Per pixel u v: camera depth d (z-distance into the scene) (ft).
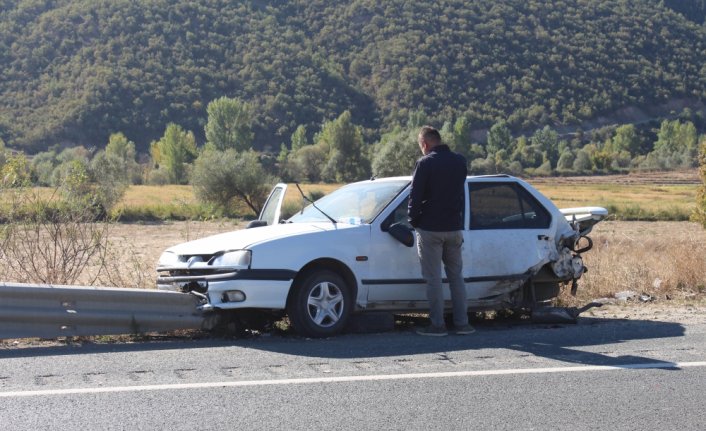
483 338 26.02
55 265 34.17
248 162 182.50
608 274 42.34
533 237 30.04
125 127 572.10
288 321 29.78
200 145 574.15
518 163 483.10
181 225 141.90
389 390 18.95
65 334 24.79
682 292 40.91
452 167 26.63
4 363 21.38
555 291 31.78
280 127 636.89
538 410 17.49
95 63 629.10
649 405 17.97
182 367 21.02
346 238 26.94
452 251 27.04
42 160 269.85
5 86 602.03
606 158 497.46
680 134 569.64
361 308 27.25
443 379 20.04
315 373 20.49
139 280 35.81
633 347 24.25
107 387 18.81
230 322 27.07
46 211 35.06
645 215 181.88
